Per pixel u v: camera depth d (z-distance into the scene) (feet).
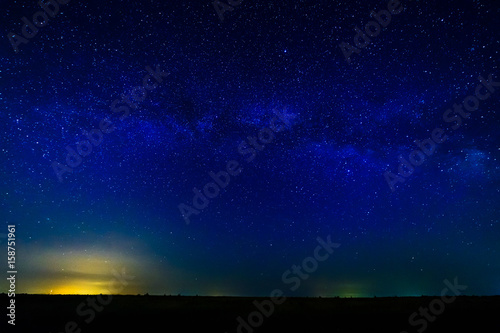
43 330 29.99
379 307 38.29
